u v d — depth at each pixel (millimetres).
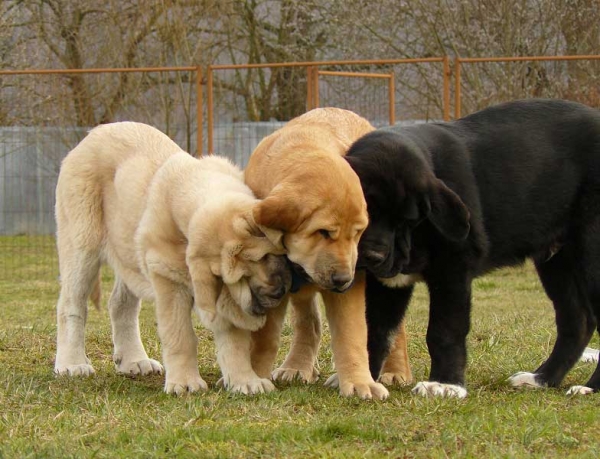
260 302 5938
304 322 7258
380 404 5895
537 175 6668
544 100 7012
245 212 5855
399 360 7090
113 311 7664
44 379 7004
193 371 6516
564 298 7176
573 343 7152
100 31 23234
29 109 19547
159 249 6387
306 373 7199
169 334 6453
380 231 5875
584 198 6766
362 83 17000
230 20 24688
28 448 4898
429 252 6238
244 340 6426
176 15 22750
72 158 7469
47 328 9703
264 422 5445
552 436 5113
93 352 8531
